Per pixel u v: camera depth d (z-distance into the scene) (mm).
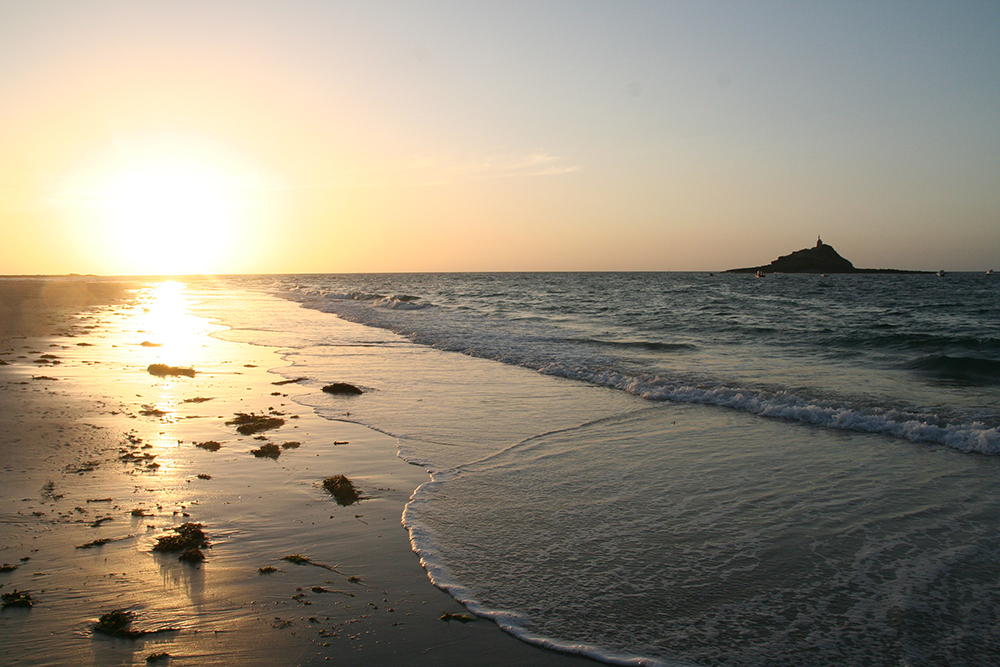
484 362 16094
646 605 4395
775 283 84125
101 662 3670
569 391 12172
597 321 27781
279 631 4020
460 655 3805
